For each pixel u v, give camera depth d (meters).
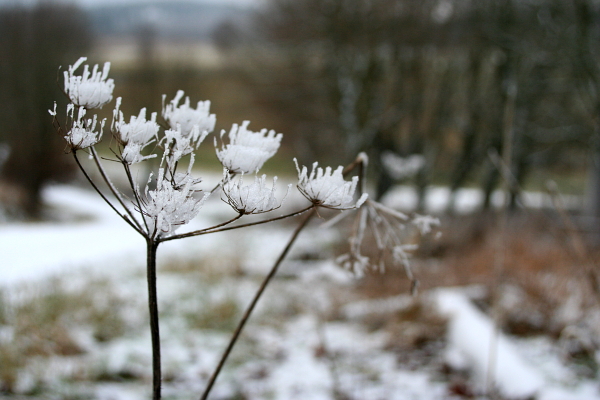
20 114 18.45
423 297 5.48
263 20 18.48
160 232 1.12
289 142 19.17
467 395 3.73
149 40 28.89
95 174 20.20
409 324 5.16
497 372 3.92
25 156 18.23
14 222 16.31
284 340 5.48
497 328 3.54
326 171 1.10
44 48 18.92
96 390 4.03
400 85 17.03
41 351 4.41
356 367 4.58
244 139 1.21
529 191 16.98
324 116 18.08
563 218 3.07
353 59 17.17
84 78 1.11
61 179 19.44
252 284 8.34
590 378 3.92
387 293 5.80
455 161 16.45
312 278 7.78
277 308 6.70
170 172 1.09
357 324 5.80
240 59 19.80
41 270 8.90
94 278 7.34
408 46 16.31
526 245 5.88
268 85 18.80
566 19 10.73
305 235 13.52
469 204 18.03
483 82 15.62
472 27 14.02
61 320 5.17
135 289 7.52
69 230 15.39
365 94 17.48
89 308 5.78
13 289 5.86
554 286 4.76
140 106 25.53
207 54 39.69
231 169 1.14
